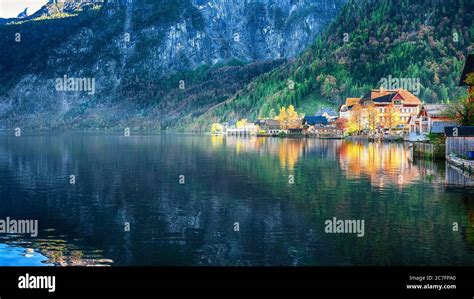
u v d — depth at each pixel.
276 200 58.31
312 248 39.38
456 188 63.44
